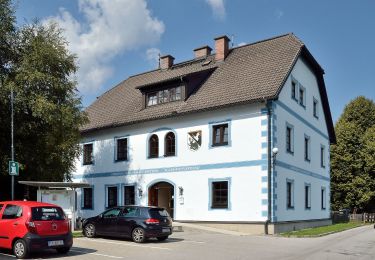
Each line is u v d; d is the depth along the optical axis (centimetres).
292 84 2839
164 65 3603
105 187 3238
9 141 2370
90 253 1491
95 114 3509
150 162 2966
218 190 2612
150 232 1811
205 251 1570
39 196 2066
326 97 3481
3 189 2503
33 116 2375
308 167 3069
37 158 2431
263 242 1898
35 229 1339
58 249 1464
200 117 2728
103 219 1939
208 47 3378
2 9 2398
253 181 2459
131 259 1367
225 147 2594
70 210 2153
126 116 3155
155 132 2962
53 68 2503
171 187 2942
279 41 2970
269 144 2433
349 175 4888
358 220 4525
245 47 3133
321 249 1670
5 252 1459
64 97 2547
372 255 1525
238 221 2477
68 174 2695
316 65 3184
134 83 3688
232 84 2736
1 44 2412
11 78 2383
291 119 2752
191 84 2916
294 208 2717
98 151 3331
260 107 2488
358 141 4922
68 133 2522
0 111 2308
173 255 1461
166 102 2972
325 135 3612
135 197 3022
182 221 2727
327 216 3541
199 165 2698
